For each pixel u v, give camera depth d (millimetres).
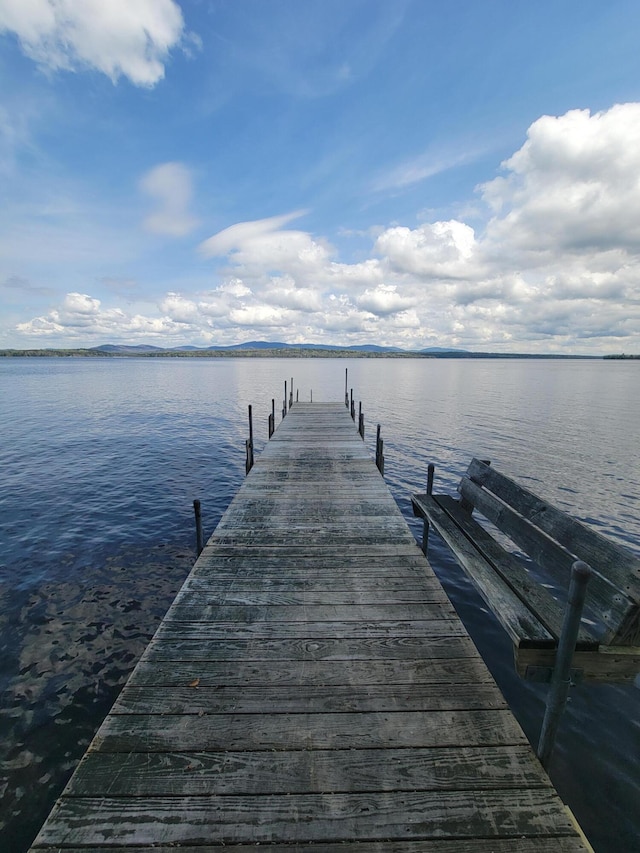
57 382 51312
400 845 1680
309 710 2338
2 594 5980
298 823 1751
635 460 14406
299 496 6234
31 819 3035
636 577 2234
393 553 4363
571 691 4262
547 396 36219
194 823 1743
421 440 17719
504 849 1668
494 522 3896
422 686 2529
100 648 4891
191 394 37344
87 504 9812
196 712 2314
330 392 39750
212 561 4180
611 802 3131
